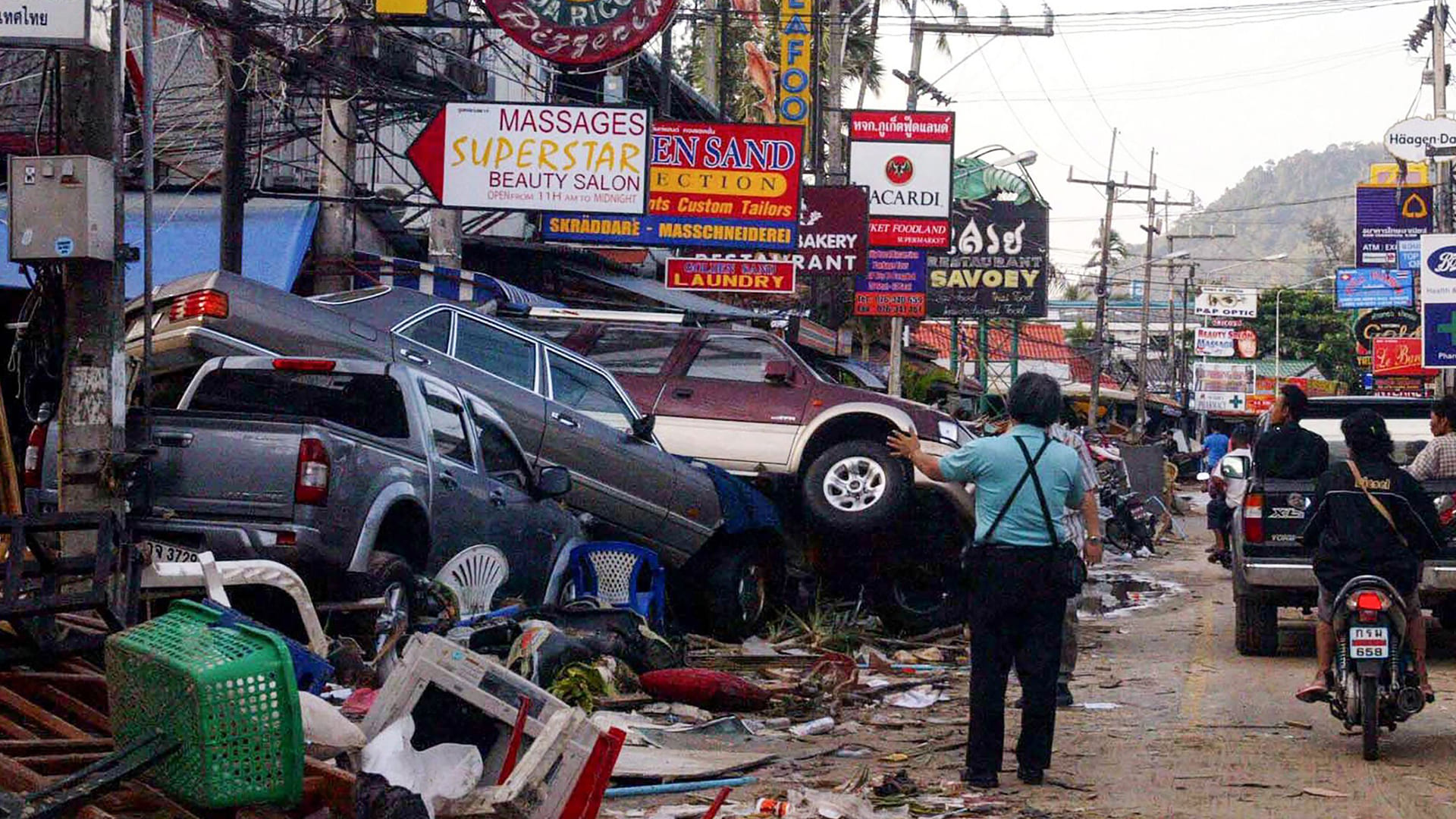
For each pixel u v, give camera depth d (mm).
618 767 6742
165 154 16766
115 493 7820
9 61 15805
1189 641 13047
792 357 13797
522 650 8242
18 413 15188
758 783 6805
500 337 11992
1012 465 6863
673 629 11203
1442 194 29906
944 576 13414
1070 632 9195
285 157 17438
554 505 10727
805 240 23406
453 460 9438
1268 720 8773
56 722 5652
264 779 4660
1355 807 6438
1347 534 7715
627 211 13664
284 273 15148
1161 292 110625
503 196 13680
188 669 4625
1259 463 11438
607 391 12500
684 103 28578
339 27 13172
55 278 8016
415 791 4898
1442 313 26984
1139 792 6746
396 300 11625
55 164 7754
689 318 14328
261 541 7859
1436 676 10656
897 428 13180
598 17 13219
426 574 9016
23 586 6426
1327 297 84562
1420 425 13039
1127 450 31891
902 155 26172
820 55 26656
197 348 10516
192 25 13102
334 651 7559
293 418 8203
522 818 4926
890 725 8555
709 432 13516
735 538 12391
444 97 14078
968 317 43094
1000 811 6344
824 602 13312
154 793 4910
